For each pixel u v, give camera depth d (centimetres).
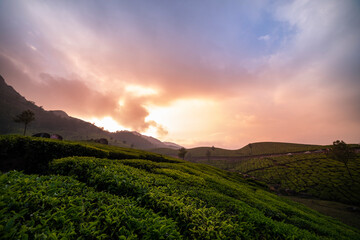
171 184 841
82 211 363
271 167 7188
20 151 1030
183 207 540
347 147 4625
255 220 652
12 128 14112
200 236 438
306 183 4675
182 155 10756
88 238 300
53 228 299
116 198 484
